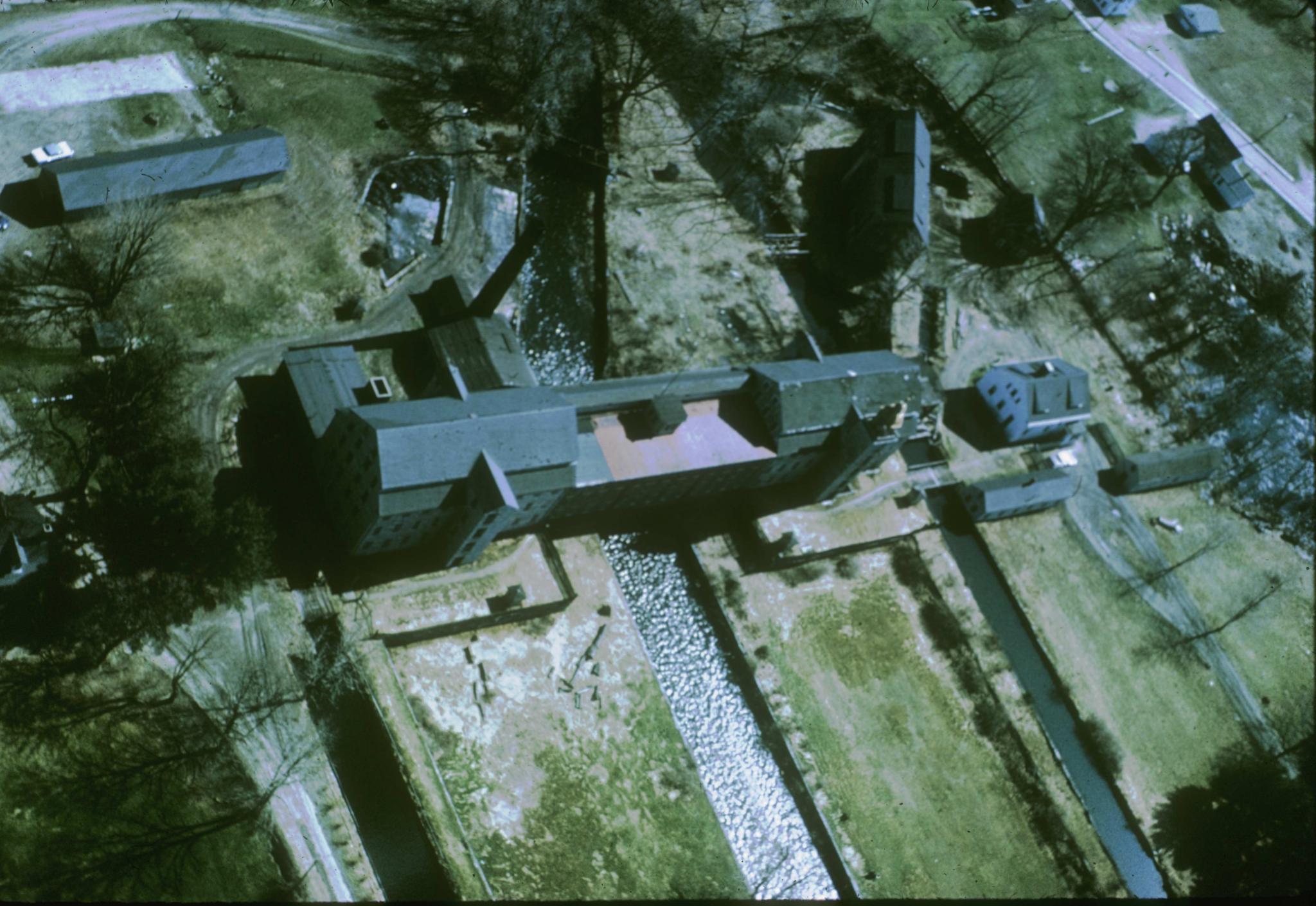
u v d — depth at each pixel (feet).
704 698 407.23
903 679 432.66
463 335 406.41
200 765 331.98
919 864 400.47
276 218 419.54
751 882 381.40
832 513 448.24
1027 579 471.62
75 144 404.16
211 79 437.17
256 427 379.76
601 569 404.98
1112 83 618.44
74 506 347.36
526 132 481.87
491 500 338.95
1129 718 456.45
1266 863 435.53
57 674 328.08
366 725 353.31
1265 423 551.59
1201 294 572.51
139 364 373.40
